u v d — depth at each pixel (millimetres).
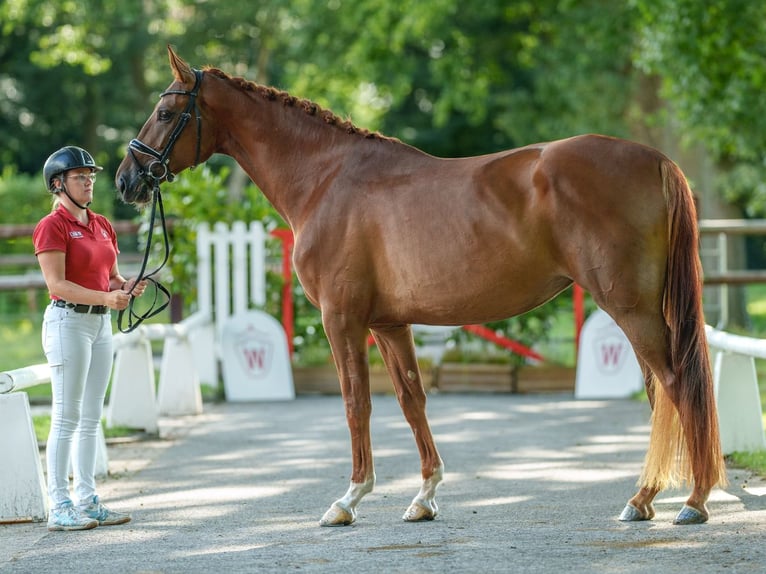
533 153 8062
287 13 39094
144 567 7340
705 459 7762
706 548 7328
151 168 9109
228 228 19312
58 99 55312
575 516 8656
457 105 39375
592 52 33125
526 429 14094
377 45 34656
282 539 8125
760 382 18016
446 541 7871
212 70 9320
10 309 33031
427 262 8203
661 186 7766
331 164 8836
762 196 28438
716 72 22516
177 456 12430
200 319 17844
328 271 8609
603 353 17719
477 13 36375
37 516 9078
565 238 7809
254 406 17141
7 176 35250
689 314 7719
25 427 9172
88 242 8875
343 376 8664
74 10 39406
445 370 18531
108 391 18328
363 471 8680
